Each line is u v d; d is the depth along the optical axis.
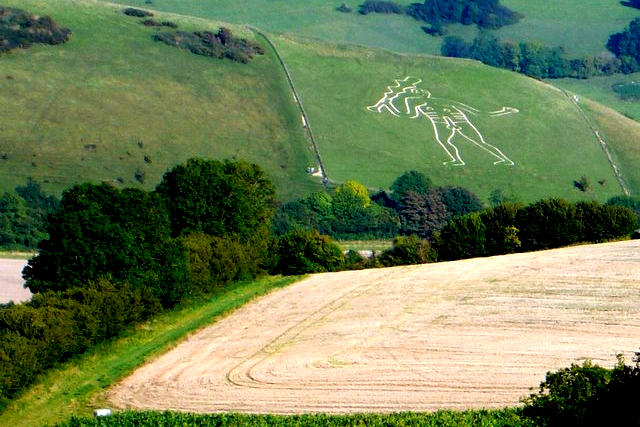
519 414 105.31
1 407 126.06
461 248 194.88
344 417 107.75
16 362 128.50
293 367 130.75
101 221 162.12
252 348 140.75
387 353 132.88
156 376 132.50
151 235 166.88
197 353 141.00
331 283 172.38
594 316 139.62
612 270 160.25
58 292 150.75
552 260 171.25
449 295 156.00
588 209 198.62
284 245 188.50
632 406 101.44
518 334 135.62
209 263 173.12
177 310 164.00
